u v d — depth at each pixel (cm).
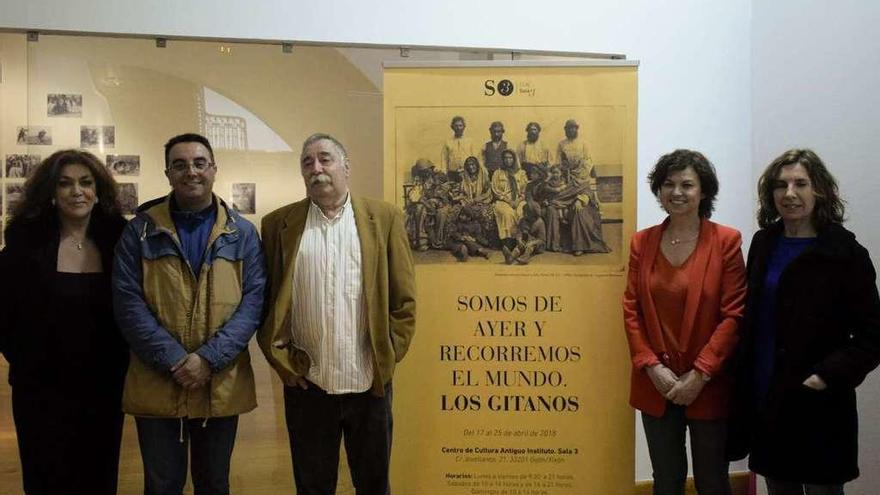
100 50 329
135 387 240
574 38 373
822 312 238
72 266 252
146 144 333
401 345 261
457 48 362
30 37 323
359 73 354
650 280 265
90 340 250
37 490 250
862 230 324
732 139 391
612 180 287
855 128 326
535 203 289
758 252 257
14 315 249
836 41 336
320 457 260
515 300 290
